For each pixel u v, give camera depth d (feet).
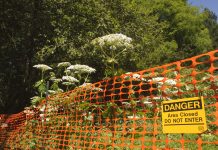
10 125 26.55
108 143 13.64
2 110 55.31
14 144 23.80
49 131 19.31
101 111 15.43
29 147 20.72
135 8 63.77
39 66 25.30
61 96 19.33
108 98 17.54
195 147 16.02
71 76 25.53
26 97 54.49
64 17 53.67
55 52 52.01
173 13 144.87
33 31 53.26
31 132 21.43
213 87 9.52
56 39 52.31
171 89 13.30
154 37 71.97
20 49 53.83
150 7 131.64
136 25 60.03
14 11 52.70
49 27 53.16
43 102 21.59
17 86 54.95
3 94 55.42
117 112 13.69
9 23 53.31
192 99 9.54
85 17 53.93
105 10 54.60
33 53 53.83
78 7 53.83
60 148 18.01
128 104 13.17
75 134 16.22
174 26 146.10
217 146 16.06
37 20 52.54
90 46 49.52
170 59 115.03
